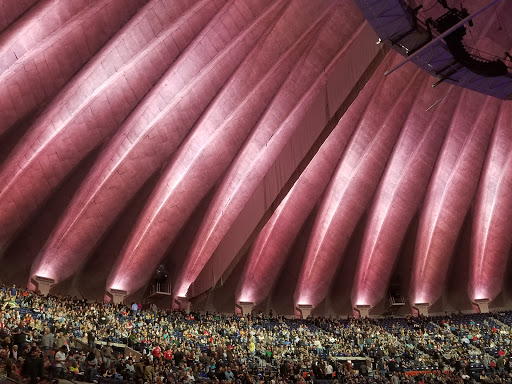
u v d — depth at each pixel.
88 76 26.47
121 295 32.69
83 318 25.14
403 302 38.62
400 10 19.80
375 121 33.97
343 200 35.72
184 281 34.34
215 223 33.47
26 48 24.28
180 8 27.48
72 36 25.45
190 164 31.36
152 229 32.22
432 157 35.28
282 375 22.42
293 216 35.88
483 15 30.23
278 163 30.88
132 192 30.92
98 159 28.95
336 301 38.78
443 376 24.47
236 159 32.47
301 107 31.58
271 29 29.52
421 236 37.06
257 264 36.75
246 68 30.20
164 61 28.33
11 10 23.62
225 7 28.41
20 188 27.31
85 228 30.34
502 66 22.50
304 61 30.64
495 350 30.56
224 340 27.70
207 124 30.77
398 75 32.88
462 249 37.94
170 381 17.06
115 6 26.12
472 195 36.19
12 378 11.77
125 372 17.30
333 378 23.45
